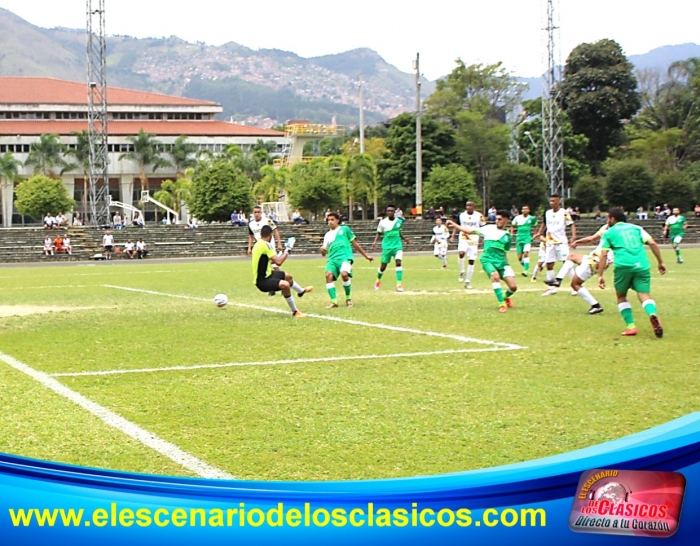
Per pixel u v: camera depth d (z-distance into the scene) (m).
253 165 87.56
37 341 12.50
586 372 9.33
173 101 107.50
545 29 65.81
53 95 103.56
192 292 21.94
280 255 15.27
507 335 12.37
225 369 9.81
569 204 72.56
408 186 71.88
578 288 15.04
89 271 34.78
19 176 86.44
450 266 33.44
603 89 87.50
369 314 15.45
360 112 69.06
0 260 47.31
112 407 7.83
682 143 89.00
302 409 7.68
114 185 97.62
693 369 9.45
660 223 62.00
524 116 94.75
